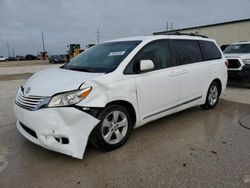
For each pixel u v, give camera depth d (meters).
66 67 4.06
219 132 4.05
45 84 3.18
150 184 2.61
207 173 2.79
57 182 2.67
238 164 2.97
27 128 3.25
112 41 4.39
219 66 5.37
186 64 4.50
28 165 3.03
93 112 3.02
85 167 2.97
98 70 3.46
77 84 2.98
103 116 3.16
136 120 3.65
